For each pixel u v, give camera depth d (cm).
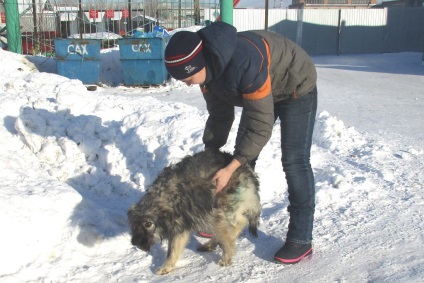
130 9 1655
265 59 323
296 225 379
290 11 3080
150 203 347
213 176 356
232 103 365
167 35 1431
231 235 375
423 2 3566
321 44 3167
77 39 1309
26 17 1633
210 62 317
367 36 3209
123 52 1332
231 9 1442
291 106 365
